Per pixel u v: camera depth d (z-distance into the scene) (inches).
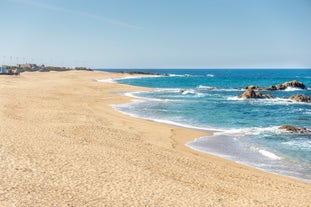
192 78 5497.1
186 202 469.4
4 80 3011.8
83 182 510.6
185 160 701.3
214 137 960.9
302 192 556.7
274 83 4163.4
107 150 709.9
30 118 1031.0
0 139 708.7
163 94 2281.0
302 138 959.0
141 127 1051.9
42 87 2375.7
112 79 4303.6
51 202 429.7
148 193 490.0
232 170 661.3
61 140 756.6
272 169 687.7
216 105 1700.3
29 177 508.4
